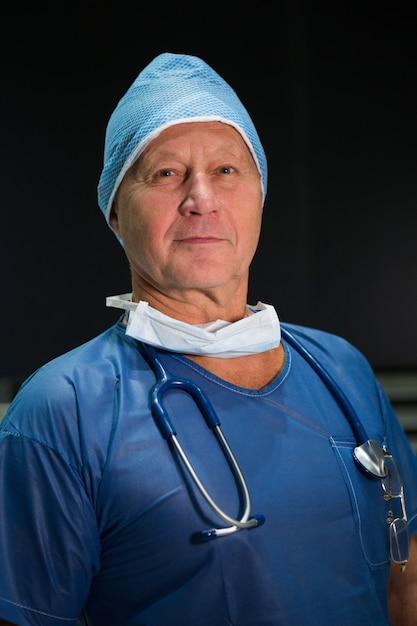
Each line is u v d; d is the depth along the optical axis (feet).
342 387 3.70
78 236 6.35
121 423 3.11
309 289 6.49
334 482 3.28
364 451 3.42
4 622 2.96
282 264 6.48
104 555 3.09
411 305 6.51
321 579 3.10
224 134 3.37
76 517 3.01
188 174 3.31
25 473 3.05
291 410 3.40
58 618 2.97
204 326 3.45
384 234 6.48
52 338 6.36
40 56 6.28
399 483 3.48
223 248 3.29
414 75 6.42
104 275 6.37
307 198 6.45
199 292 3.38
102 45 6.30
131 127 3.38
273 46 6.38
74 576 2.99
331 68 6.41
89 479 3.04
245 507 2.99
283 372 3.54
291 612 3.01
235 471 3.07
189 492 3.01
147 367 3.33
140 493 3.00
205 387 3.32
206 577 2.96
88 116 6.31
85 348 3.47
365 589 3.22
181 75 3.49
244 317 3.65
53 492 3.02
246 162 3.46
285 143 6.42
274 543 3.06
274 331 3.49
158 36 6.33
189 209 3.23
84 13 6.29
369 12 6.40
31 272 6.34
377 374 6.63
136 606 3.05
